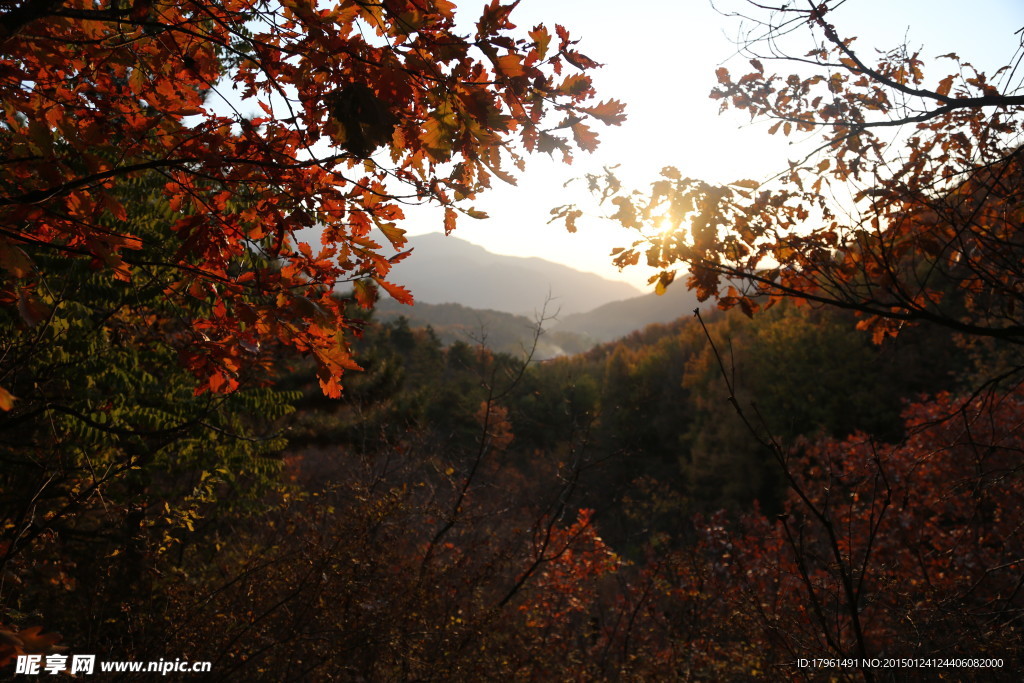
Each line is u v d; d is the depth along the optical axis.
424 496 9.07
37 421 4.11
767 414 31.70
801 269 3.14
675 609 9.34
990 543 5.91
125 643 5.32
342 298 2.33
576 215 3.08
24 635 1.34
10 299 2.49
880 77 2.64
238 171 1.95
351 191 2.10
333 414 11.38
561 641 7.91
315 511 7.16
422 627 6.38
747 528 10.41
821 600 5.81
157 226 4.01
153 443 5.53
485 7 1.73
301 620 5.81
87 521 5.53
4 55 1.94
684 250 3.04
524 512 10.29
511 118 1.88
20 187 1.93
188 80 2.18
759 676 5.88
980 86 3.18
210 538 8.27
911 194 2.90
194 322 2.48
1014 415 7.75
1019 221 3.04
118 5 2.11
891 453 3.57
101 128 2.04
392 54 1.76
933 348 27.42
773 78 3.21
